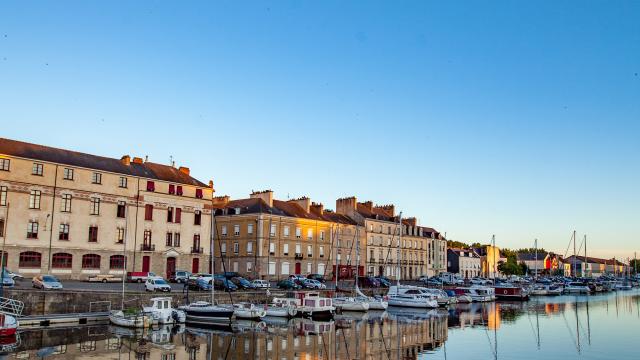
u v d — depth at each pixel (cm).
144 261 6425
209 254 7125
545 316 5953
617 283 12756
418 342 3975
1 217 5409
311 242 8581
